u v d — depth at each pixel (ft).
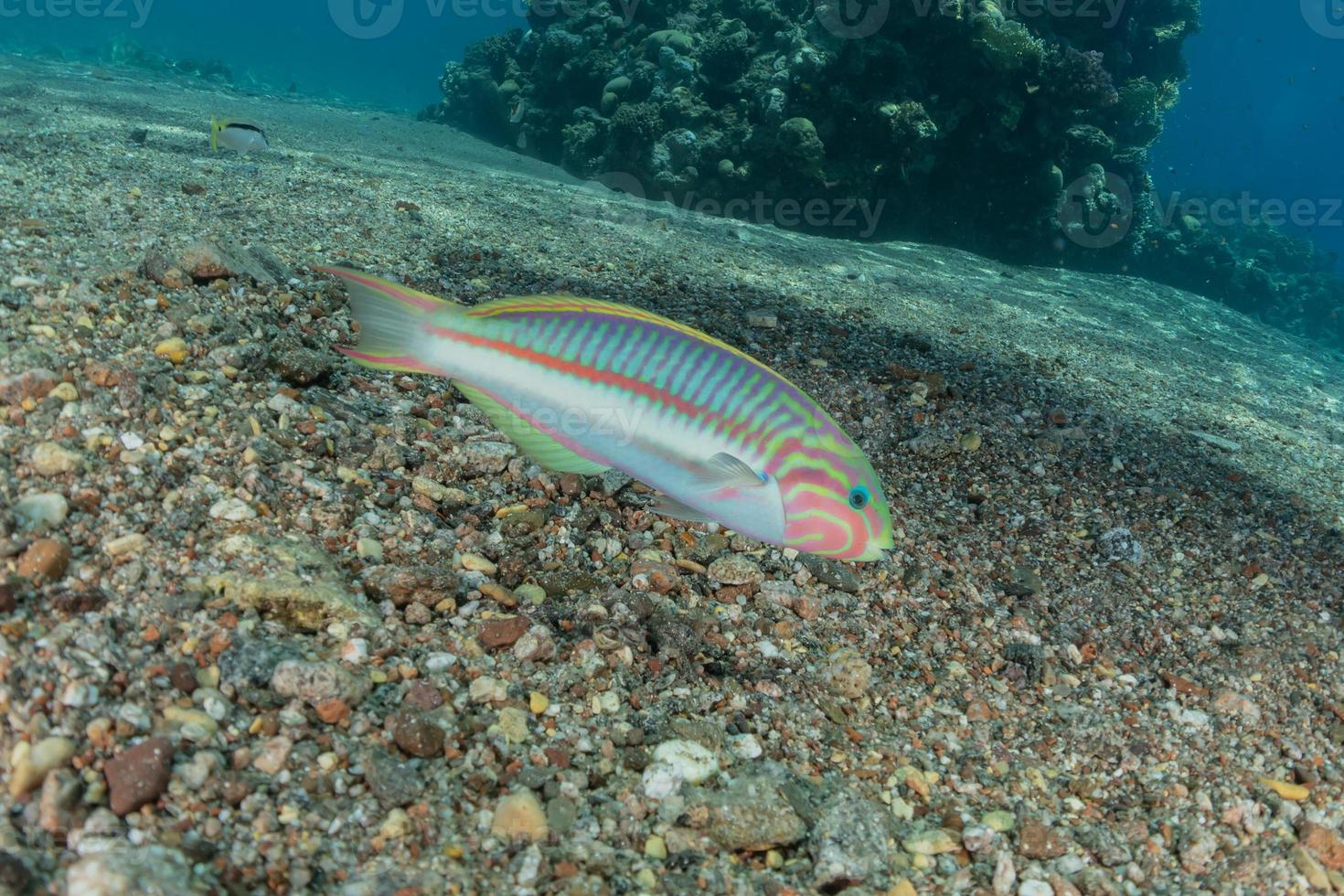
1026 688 13.89
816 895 9.19
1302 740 13.53
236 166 33.96
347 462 14.29
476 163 64.54
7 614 8.61
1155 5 65.98
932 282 45.06
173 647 9.32
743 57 60.23
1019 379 27.43
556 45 72.08
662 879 8.79
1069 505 20.02
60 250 17.70
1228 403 32.99
